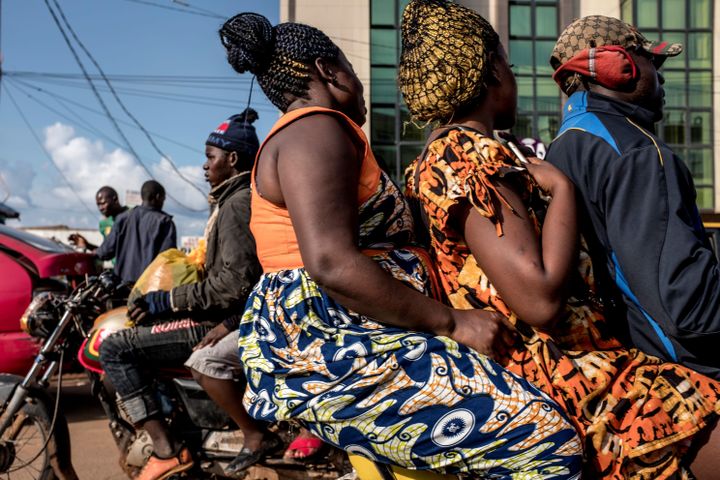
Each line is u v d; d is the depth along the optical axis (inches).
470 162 61.3
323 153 58.7
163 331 111.3
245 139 121.6
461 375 56.6
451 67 65.5
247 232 106.4
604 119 66.4
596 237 64.6
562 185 62.0
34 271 207.5
